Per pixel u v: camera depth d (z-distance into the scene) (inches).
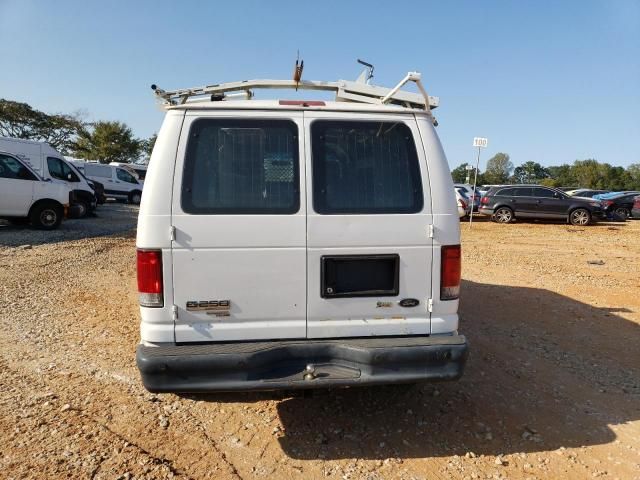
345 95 191.3
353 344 126.4
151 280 123.4
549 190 810.8
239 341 127.4
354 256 129.5
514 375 183.9
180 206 124.0
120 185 1141.1
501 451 134.9
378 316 131.6
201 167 126.3
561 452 134.7
